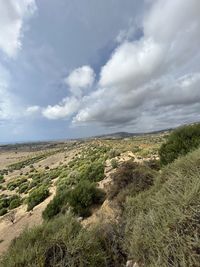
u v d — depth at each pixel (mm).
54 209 9109
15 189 32031
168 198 2887
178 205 2611
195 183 2729
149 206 3451
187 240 2197
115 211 4984
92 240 3369
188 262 2104
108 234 3666
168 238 2365
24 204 18219
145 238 2727
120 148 37281
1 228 12766
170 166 4238
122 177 6727
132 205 4082
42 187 21203
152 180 5668
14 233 10180
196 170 3262
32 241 3359
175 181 3307
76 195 7590
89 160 32281
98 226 3982
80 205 7316
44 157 85438
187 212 2418
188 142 6668
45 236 3408
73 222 3848
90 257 3045
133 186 5723
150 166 7742
